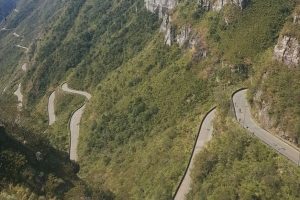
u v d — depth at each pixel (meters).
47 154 101.62
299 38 104.44
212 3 155.00
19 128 106.25
